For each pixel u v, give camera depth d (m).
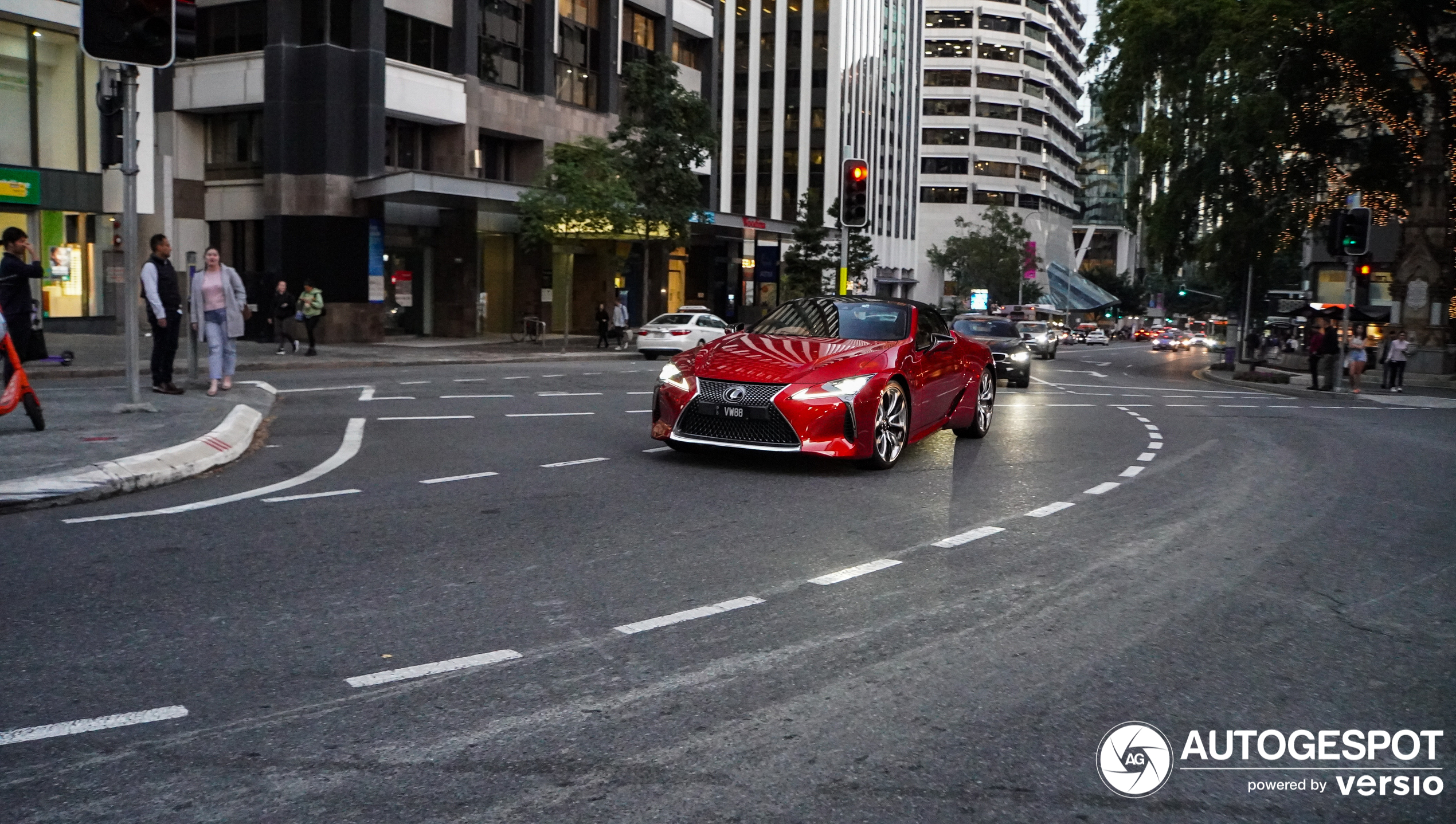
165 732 3.68
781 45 68.31
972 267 93.38
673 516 7.58
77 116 27.69
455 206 35.16
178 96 33.53
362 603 5.25
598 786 3.37
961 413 12.28
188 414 11.34
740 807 3.25
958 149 112.38
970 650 4.82
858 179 19.58
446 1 35.16
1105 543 7.21
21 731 3.66
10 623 4.81
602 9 42.38
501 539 6.73
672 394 9.72
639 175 34.75
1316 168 38.94
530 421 13.10
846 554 6.61
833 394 9.36
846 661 4.62
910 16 87.88
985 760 3.65
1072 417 16.56
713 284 51.84
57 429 10.02
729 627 5.06
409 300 36.09
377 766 3.47
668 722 3.89
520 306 40.62
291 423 12.40
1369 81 36.66
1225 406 20.59
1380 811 3.42
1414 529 8.10
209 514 7.19
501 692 4.14
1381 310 49.25
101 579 5.55
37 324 16.33
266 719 3.82
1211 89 37.00
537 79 39.00
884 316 11.10
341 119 32.19
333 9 31.89
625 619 5.12
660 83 35.03
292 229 32.19
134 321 11.29
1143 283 140.50
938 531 7.38
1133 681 4.50
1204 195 38.16
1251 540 7.49
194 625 4.84
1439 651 5.05
